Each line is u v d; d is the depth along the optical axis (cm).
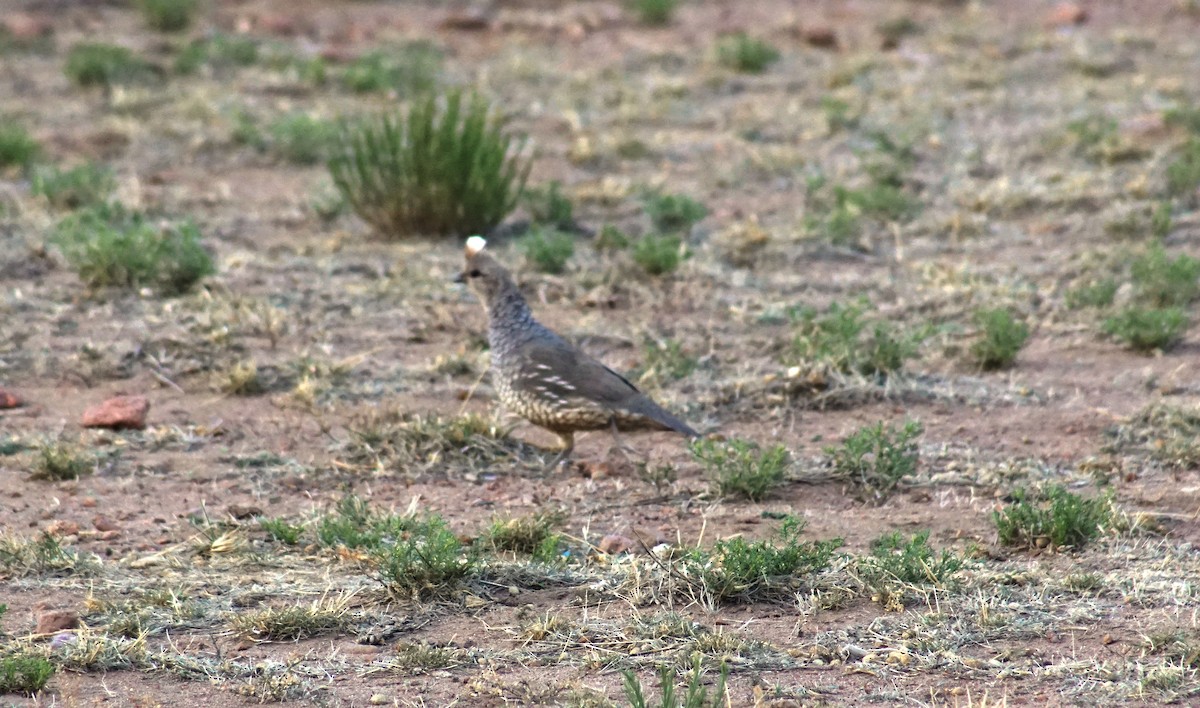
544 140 3716
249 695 1298
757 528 1703
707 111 3972
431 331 2438
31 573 1548
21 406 2088
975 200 3170
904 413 2106
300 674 1339
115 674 1334
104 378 2211
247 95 4062
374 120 3130
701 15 5175
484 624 1446
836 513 1758
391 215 2950
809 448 1981
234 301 2491
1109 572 1556
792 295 2655
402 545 1523
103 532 1669
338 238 2927
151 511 1748
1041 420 2070
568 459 1941
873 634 1420
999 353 2280
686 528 1708
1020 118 3850
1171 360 2312
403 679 1332
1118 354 2352
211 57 4356
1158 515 1712
